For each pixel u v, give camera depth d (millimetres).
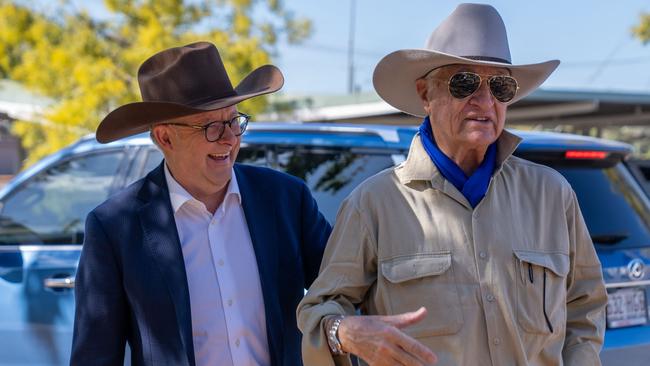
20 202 3992
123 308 2135
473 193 2008
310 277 2389
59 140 9625
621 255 3215
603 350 3031
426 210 2014
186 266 2146
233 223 2223
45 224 3875
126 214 2150
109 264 2113
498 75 2029
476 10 2084
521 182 2100
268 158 3572
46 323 3580
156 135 2186
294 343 2266
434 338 1938
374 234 2037
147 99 2184
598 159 3475
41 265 3631
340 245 2068
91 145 3908
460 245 1975
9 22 10227
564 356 2090
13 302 3643
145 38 9703
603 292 2152
